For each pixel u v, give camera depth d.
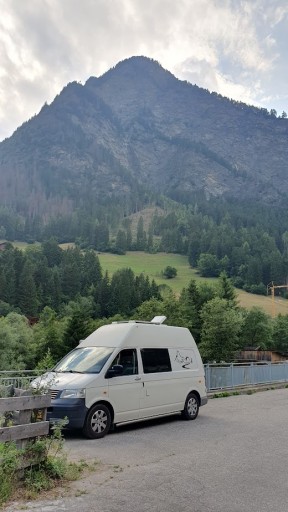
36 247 179.50
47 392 6.07
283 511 5.02
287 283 154.38
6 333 51.84
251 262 154.62
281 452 7.89
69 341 51.78
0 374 12.23
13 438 5.38
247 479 6.21
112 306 113.69
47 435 6.13
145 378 10.43
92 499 5.24
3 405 5.36
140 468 6.66
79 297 120.94
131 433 9.68
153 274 169.12
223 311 56.88
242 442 8.73
